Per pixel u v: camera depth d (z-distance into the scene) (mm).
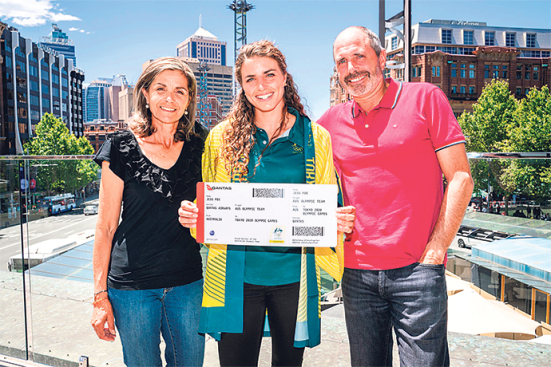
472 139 50562
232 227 1521
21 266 2355
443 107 1604
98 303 1668
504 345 2182
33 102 81312
